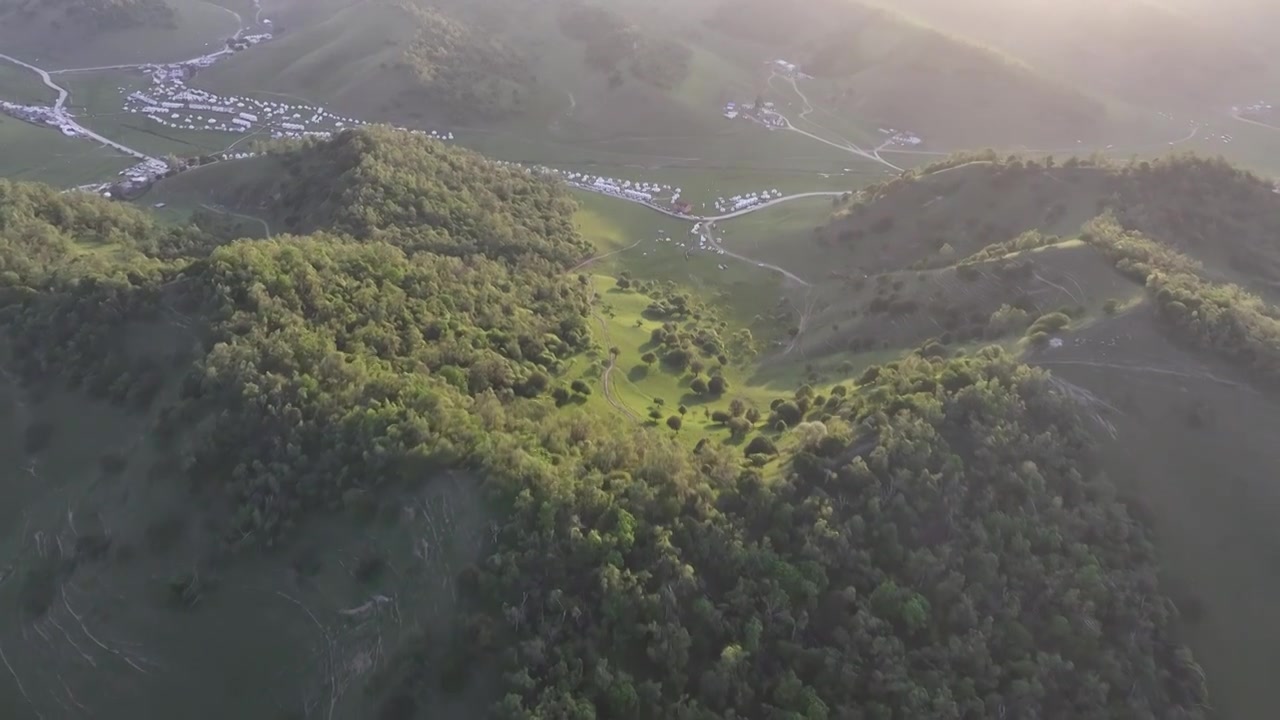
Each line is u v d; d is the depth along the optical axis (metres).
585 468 83.69
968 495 84.00
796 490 84.19
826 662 70.69
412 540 78.06
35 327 105.81
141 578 87.00
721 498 82.56
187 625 83.75
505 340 116.75
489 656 68.94
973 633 74.44
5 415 101.00
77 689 85.44
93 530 91.44
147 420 94.69
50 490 95.75
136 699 83.12
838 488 84.12
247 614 82.38
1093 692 73.81
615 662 68.94
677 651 69.19
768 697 69.69
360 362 94.81
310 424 85.62
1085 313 112.62
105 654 85.69
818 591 75.00
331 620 79.25
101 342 102.50
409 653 72.06
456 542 76.00
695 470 85.94
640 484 79.25
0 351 104.94
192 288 104.56
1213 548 87.00
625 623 70.25
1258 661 81.12
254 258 107.00
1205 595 84.25
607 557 72.56
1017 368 96.88
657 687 67.00
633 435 94.12
